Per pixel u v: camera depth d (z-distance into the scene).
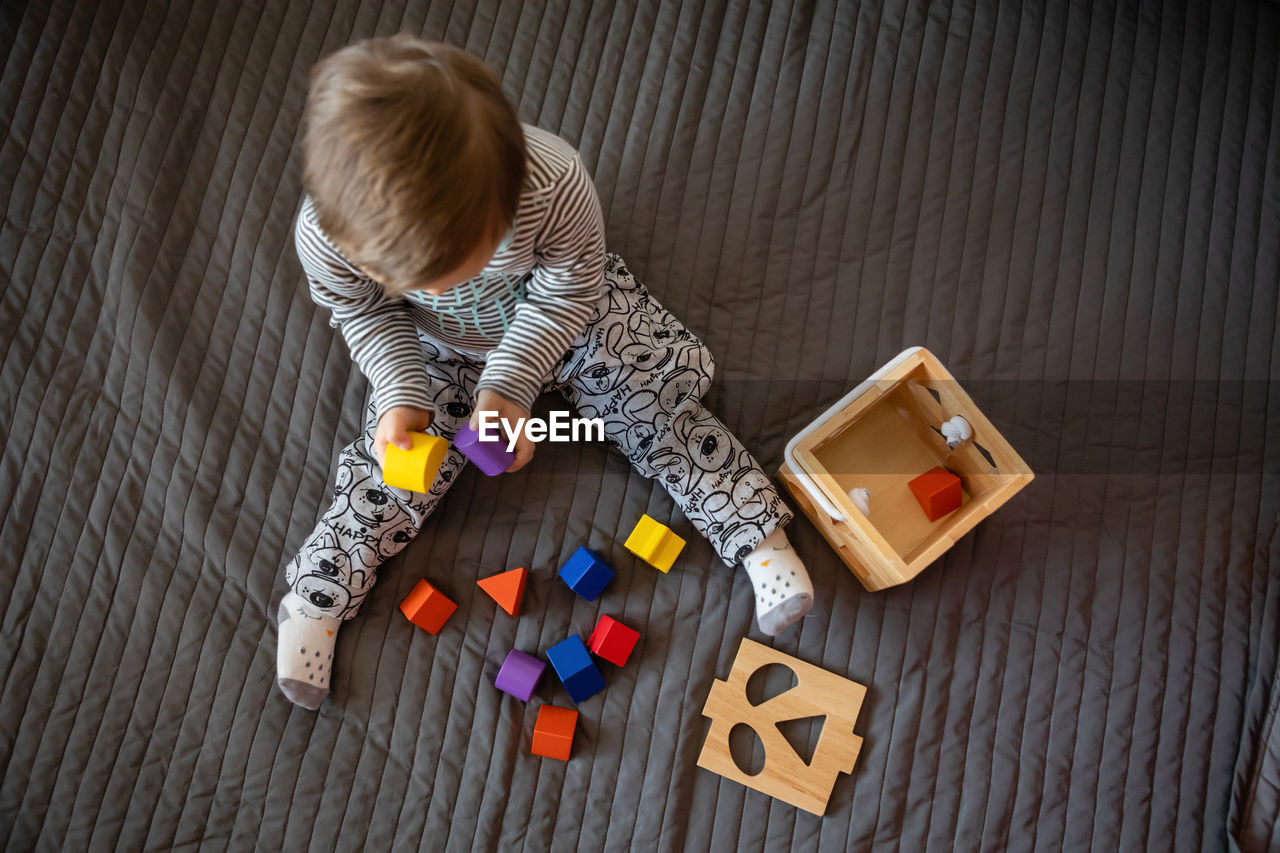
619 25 1.36
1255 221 1.34
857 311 1.33
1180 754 1.23
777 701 1.24
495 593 1.23
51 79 1.29
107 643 1.21
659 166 1.33
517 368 0.98
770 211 1.34
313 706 1.19
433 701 1.23
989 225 1.34
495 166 0.70
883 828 1.21
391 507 1.19
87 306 1.27
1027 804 1.22
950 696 1.24
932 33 1.37
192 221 1.29
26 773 1.18
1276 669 1.23
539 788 1.21
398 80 0.67
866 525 1.11
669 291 1.32
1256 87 1.37
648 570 1.27
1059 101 1.36
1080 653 1.25
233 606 1.23
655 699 1.24
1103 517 1.29
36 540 1.23
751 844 1.21
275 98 1.32
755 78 1.36
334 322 1.05
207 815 1.19
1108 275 1.33
